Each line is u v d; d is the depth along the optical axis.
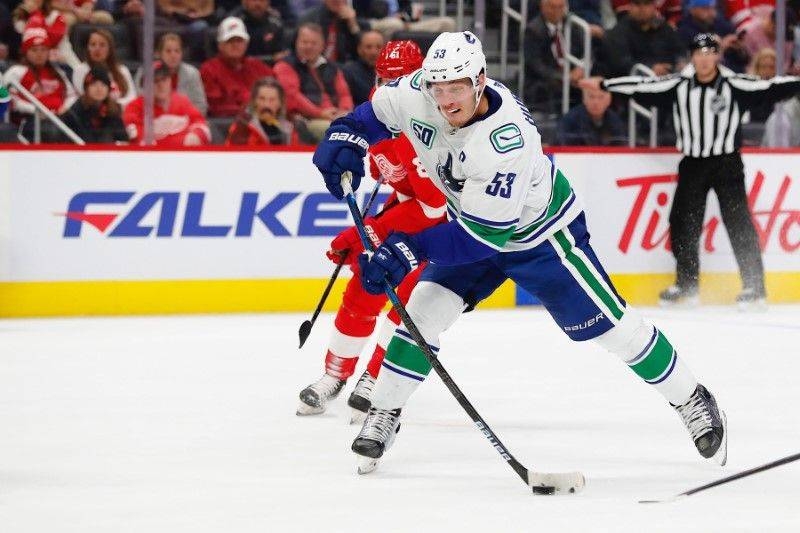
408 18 27.36
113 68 24.05
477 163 10.73
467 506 10.44
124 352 19.11
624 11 28.92
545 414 14.70
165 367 17.81
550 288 11.78
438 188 12.43
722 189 25.38
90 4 24.23
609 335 11.87
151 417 14.36
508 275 11.90
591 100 27.09
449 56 10.41
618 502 10.62
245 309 23.91
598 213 25.72
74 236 22.97
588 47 27.83
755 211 26.64
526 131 10.88
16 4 23.98
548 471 11.85
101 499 10.60
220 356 18.84
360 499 10.67
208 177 23.53
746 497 10.80
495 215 10.81
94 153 22.91
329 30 25.70
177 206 23.42
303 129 25.39
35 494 10.78
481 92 10.68
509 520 9.96
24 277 22.80
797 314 24.86
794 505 10.50
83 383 16.52
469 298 11.93
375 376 13.98
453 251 10.98
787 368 18.05
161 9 24.86
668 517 10.07
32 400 15.30
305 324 14.16
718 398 15.70
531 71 27.59
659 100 25.58
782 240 26.97
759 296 25.25
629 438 13.41
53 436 13.30
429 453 12.65
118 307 23.27
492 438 11.02
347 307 14.34
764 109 27.97
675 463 12.22
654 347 11.84
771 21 29.50
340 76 25.67
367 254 11.18
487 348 19.83
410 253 10.98
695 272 25.78
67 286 23.00
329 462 12.20
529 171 10.84
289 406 15.13
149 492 10.88
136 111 24.20
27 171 22.62
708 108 25.09
